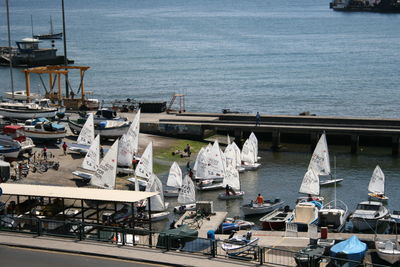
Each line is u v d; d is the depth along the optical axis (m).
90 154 96.19
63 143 111.25
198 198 95.38
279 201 89.81
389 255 59.06
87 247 55.38
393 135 123.31
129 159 101.44
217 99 192.00
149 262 52.06
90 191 63.75
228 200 94.56
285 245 63.66
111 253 53.78
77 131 121.69
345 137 130.12
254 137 112.88
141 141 124.38
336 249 55.91
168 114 142.75
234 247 59.59
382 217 80.88
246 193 97.81
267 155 123.06
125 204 72.62
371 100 189.00
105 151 110.12
